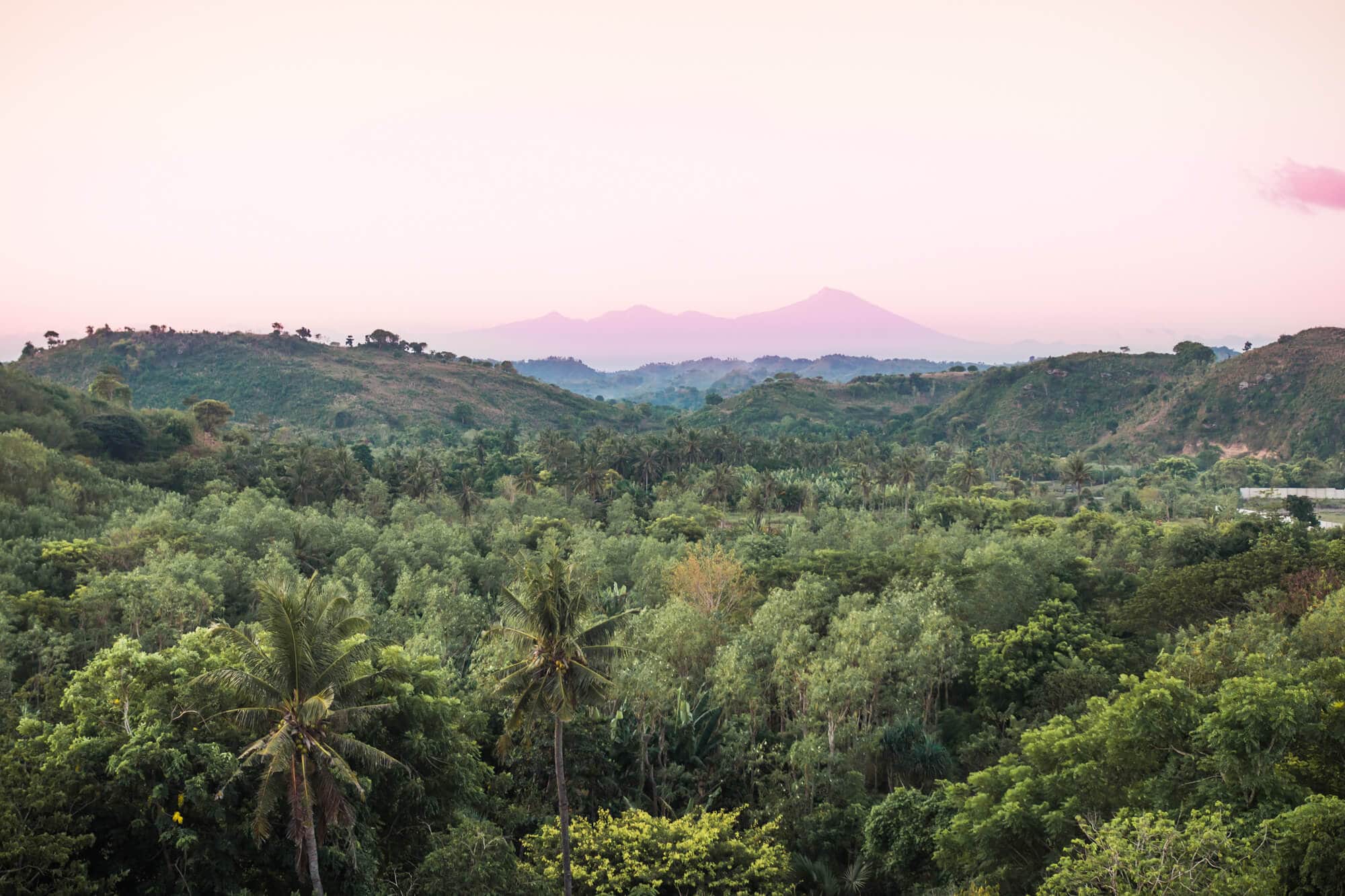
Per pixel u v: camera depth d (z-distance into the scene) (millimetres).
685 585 73688
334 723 26422
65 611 61250
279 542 84562
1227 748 29141
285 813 28922
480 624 65312
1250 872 24234
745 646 56250
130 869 27562
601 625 33906
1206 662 41562
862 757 49375
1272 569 63406
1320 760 30641
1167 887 23812
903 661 51594
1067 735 37344
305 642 26266
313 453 136500
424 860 31438
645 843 36594
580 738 45719
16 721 36562
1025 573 69625
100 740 28000
